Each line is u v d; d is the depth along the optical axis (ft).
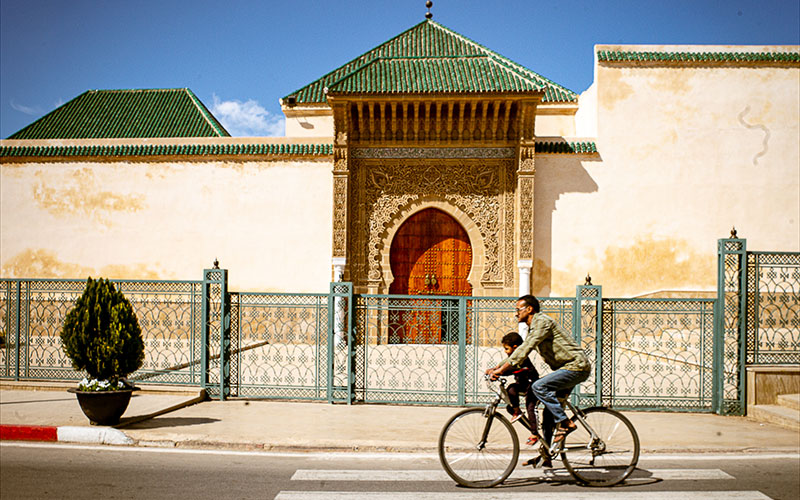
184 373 30.81
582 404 28.19
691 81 53.31
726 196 52.75
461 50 61.36
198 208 55.11
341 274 52.49
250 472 17.84
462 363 28.63
